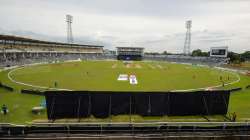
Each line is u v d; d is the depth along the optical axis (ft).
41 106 56.44
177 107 38.50
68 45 363.97
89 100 36.94
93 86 90.84
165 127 32.37
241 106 61.11
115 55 362.53
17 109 55.62
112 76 122.31
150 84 97.81
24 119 47.62
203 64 244.22
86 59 312.71
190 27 374.22
